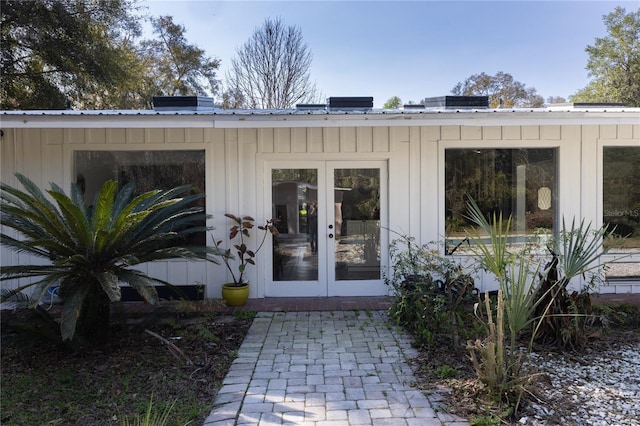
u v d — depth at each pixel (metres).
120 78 14.58
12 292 4.25
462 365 4.07
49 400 3.56
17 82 13.80
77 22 13.32
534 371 3.56
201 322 5.66
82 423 3.17
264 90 20.69
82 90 14.42
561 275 4.64
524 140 6.93
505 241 3.53
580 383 3.71
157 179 6.96
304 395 3.53
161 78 22.95
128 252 4.71
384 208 6.98
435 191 6.93
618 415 3.14
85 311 4.57
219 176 6.87
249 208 6.89
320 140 6.88
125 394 3.63
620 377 3.85
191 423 3.12
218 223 6.88
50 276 4.16
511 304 3.43
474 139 6.92
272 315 6.02
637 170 7.10
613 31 27.44
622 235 7.11
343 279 7.00
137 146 6.83
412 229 6.94
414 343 4.72
